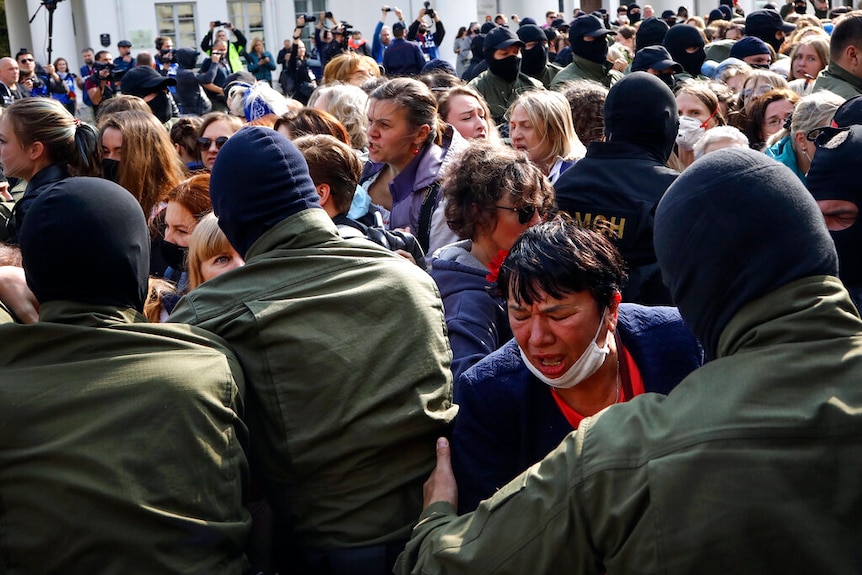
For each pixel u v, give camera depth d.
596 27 8.12
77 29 23.44
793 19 12.58
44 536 1.78
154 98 7.14
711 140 4.23
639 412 1.57
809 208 1.52
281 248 2.10
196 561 1.83
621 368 2.10
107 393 1.84
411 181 4.02
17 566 1.80
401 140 3.97
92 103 16.41
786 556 1.40
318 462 1.97
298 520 2.02
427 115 3.98
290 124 4.12
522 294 1.96
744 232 1.49
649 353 2.08
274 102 5.71
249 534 1.98
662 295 3.33
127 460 1.80
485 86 7.67
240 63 18.22
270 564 2.09
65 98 18.77
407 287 2.09
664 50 7.22
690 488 1.44
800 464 1.41
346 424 1.96
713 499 1.42
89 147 4.23
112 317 1.96
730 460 1.43
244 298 2.04
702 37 8.32
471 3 23.59
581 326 1.95
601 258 1.96
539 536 1.60
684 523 1.44
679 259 1.55
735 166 1.53
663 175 3.39
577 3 28.45
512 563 1.63
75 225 1.92
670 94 3.54
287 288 2.04
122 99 5.21
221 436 1.88
